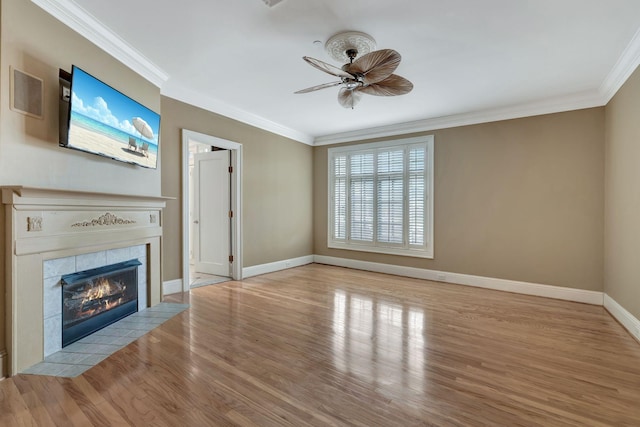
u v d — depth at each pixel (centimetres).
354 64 244
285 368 219
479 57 301
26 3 211
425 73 336
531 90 381
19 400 177
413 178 530
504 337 277
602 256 381
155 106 348
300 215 626
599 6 224
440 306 367
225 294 409
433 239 509
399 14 237
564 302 390
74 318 254
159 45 288
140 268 331
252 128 514
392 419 166
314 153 661
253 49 294
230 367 219
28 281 211
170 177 393
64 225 236
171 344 255
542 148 420
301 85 382
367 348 253
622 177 319
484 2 222
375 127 569
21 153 209
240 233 496
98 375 205
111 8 234
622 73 312
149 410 170
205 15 242
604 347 258
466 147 479
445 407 177
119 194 277
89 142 243
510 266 442
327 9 232
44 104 223
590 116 388
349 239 608
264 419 164
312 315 332
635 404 180
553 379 208
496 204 454
